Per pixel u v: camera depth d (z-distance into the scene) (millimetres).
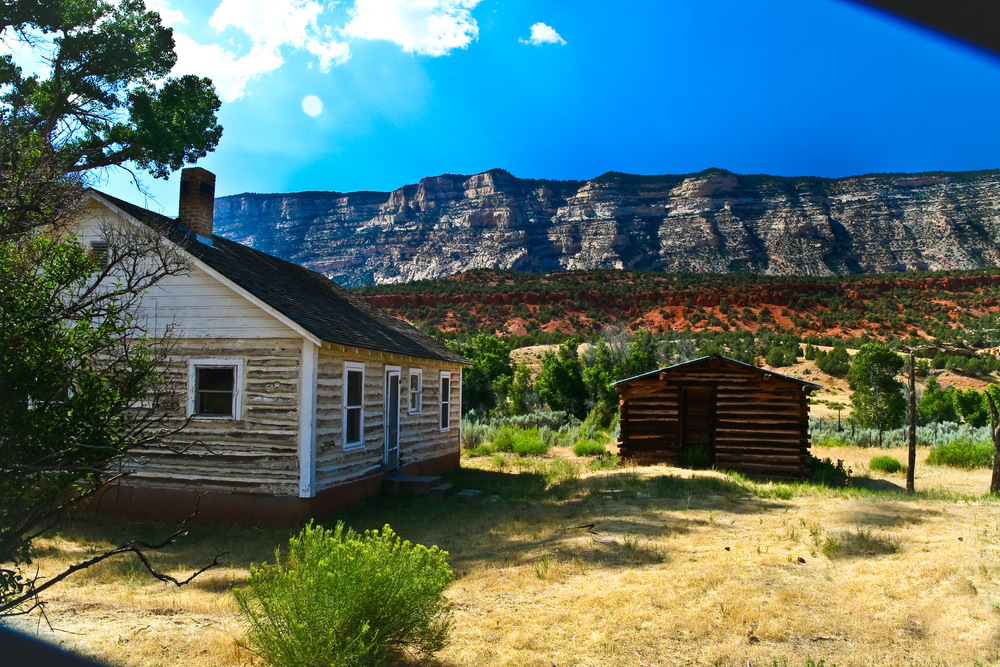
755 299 126062
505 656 5789
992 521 10641
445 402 20547
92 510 13164
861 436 29375
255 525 12422
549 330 116375
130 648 5965
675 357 50156
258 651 5664
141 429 5508
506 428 29781
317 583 5488
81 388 5066
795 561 8469
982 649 5402
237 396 12812
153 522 12711
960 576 7250
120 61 20875
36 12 19234
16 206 5094
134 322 13109
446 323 119188
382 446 15727
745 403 19062
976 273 136750
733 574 7812
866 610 6488
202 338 13047
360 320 17047
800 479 17797
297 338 12680
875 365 37406
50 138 5777
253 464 12633
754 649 5727
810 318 117750
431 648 5953
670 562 8602
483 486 17016
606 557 8977
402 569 5930
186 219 14336
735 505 12969
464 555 9633
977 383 65875
